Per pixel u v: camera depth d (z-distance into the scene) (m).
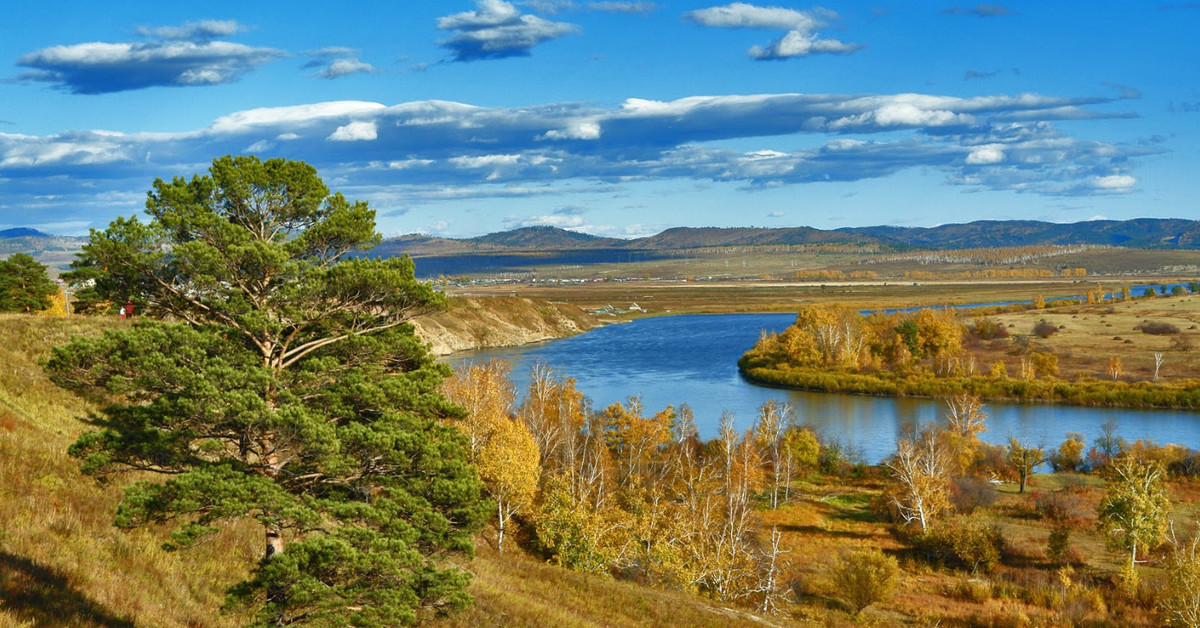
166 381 18.20
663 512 62.06
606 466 77.88
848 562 54.81
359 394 20.31
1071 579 58.09
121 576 22.69
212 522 18.95
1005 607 53.47
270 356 20.78
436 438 21.91
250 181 21.59
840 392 136.50
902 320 170.00
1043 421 112.44
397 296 21.62
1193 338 171.25
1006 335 186.12
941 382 135.75
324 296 20.77
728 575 51.94
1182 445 96.44
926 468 74.25
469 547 19.86
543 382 93.44
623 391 132.25
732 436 78.31
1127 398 122.69
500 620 30.53
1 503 24.00
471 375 70.44
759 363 153.62
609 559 51.72
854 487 84.31
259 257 19.42
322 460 19.00
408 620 17.92
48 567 20.77
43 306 83.31
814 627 45.94
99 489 28.12
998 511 74.56
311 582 17.44
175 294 20.45
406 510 19.84
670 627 37.97
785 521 71.81
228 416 18.02
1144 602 53.84
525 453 56.12
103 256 19.20
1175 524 67.75
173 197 20.36
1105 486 80.81
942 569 61.91
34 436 31.09
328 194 23.09
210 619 22.83
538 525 54.75
